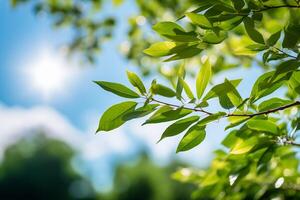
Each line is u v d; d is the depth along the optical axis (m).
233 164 1.23
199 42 0.92
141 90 0.93
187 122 0.94
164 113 0.92
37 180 15.18
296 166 1.38
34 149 15.65
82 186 15.52
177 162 14.45
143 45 2.46
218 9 0.92
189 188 13.51
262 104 0.99
